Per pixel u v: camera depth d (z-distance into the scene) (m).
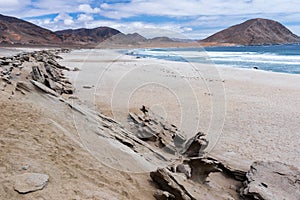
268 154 8.91
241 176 7.28
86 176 4.41
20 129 5.48
